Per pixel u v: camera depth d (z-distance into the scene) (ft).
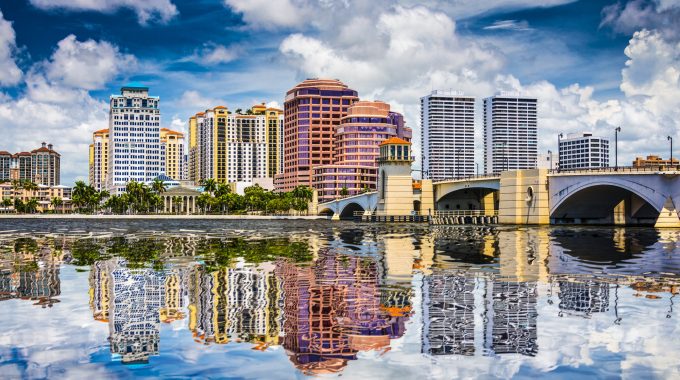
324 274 146.82
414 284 128.26
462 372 69.36
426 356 74.90
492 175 499.92
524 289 120.26
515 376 68.18
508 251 203.82
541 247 218.79
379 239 284.61
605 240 252.01
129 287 128.67
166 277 144.36
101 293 120.98
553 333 85.05
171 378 67.62
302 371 69.67
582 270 149.59
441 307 102.63
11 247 246.06
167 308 104.53
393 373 68.95
